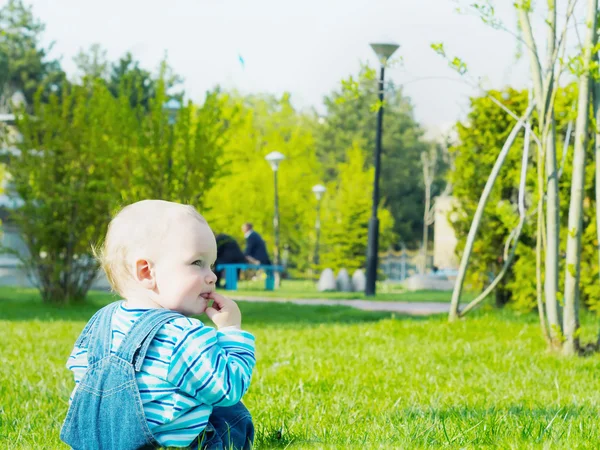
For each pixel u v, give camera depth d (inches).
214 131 661.9
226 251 978.7
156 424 115.6
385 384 254.2
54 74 2856.8
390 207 2787.9
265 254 1037.2
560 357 326.0
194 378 115.6
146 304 121.9
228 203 1396.4
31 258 644.7
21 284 894.4
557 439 157.1
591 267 529.7
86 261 652.1
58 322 493.4
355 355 334.0
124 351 116.8
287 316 581.3
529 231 558.3
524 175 344.2
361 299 810.2
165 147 637.3
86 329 124.1
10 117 716.7
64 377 267.7
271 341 391.9
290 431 169.9
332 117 2930.6
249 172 1455.5
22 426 182.2
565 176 517.3
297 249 1752.0
